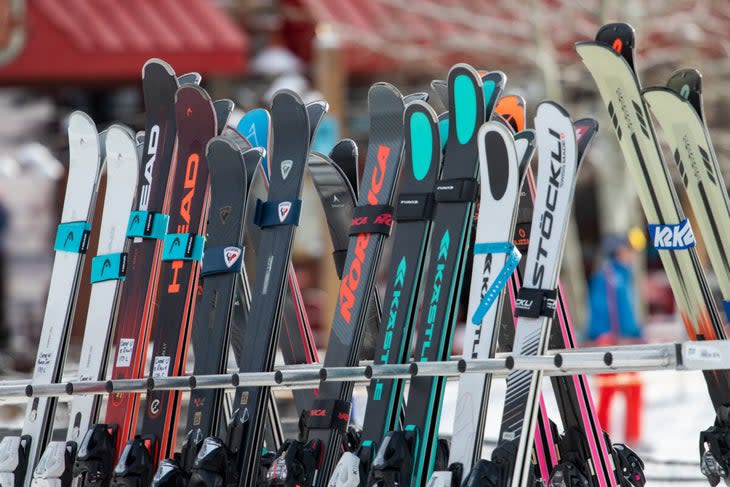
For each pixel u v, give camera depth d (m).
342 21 47.72
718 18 47.34
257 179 14.57
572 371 10.88
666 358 10.10
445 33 45.97
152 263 13.86
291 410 26.66
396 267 12.08
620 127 11.36
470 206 11.57
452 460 11.06
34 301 45.22
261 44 52.84
